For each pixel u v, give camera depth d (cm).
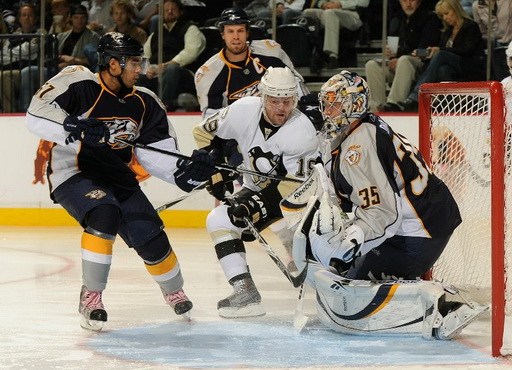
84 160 876
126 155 899
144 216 888
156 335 835
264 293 1089
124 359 733
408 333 816
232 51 1299
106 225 843
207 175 895
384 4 1945
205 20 2083
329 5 2055
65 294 1082
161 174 903
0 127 1938
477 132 945
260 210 930
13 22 2162
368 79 1972
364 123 790
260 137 941
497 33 1927
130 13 2050
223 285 1152
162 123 903
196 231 1819
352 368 688
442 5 1931
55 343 799
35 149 1927
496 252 727
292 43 2050
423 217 824
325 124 794
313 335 834
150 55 2034
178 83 2008
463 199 965
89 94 862
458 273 968
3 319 918
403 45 1978
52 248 1552
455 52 1939
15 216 1947
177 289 913
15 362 722
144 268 1311
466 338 812
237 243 941
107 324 891
